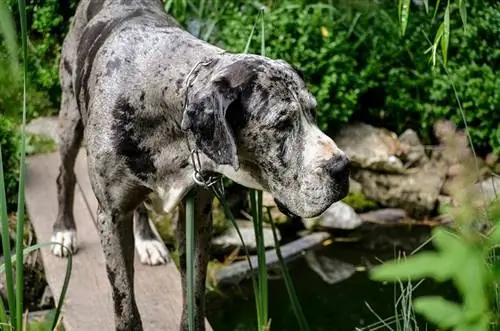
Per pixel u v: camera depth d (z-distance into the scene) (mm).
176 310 2760
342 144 4098
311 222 3885
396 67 4250
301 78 2055
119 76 2266
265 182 2064
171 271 2975
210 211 2396
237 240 3654
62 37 4336
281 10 4113
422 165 4094
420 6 4348
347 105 4051
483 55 4250
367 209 4039
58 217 3090
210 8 4273
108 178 2295
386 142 4125
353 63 4121
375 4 4285
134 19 2443
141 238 3049
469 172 1634
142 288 2869
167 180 2240
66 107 2912
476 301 1101
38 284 3219
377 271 1110
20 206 2162
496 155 4047
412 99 4211
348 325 3215
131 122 2236
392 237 3861
